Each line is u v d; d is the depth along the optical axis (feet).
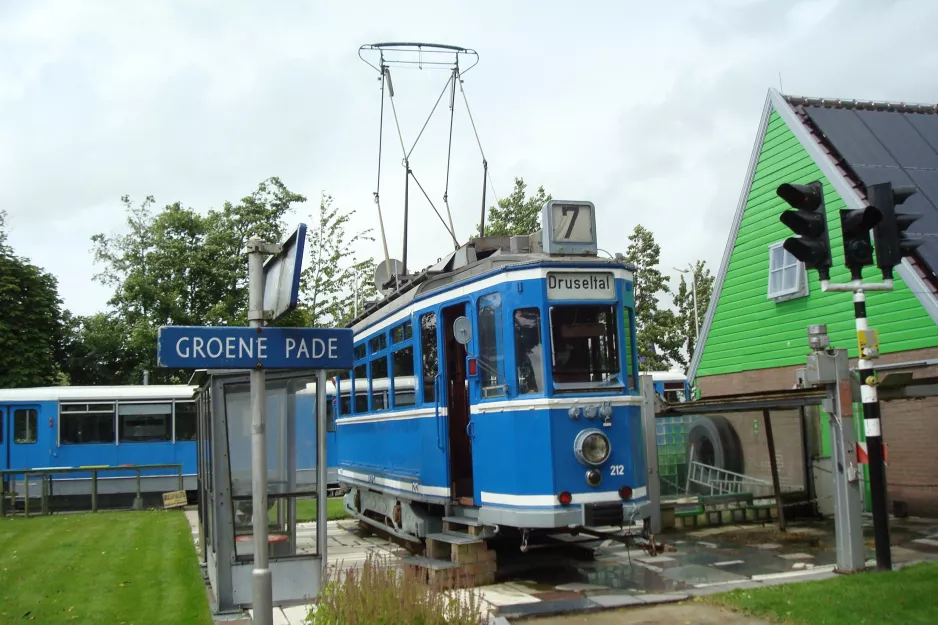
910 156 47.80
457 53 42.06
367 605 17.95
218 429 26.48
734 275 53.72
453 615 18.29
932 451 40.60
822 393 35.40
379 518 43.21
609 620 23.76
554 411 27.40
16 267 109.91
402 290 38.06
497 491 28.32
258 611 16.65
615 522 27.22
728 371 53.88
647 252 112.06
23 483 63.77
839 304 45.32
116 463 67.67
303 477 52.34
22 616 25.63
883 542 27.84
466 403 33.22
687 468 44.83
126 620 25.04
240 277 95.71
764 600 24.30
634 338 29.53
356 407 44.45
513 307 28.40
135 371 112.68
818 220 28.09
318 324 86.74
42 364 108.68
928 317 40.01
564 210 29.63
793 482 44.86
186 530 46.88
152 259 97.66
